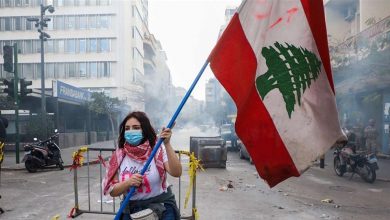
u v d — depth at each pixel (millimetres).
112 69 52281
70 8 52094
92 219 5992
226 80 2840
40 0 52000
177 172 2939
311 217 6211
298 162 2803
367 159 9883
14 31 51969
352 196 8070
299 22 2836
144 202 2957
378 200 7652
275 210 6676
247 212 6508
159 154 3012
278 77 2842
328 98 2842
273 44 2855
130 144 2984
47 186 9516
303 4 2832
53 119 23109
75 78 52188
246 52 2852
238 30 2861
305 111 2822
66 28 52281
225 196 7922
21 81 14539
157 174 2963
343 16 24469
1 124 8258
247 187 9102
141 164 2967
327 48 2859
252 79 2838
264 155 2838
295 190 8742
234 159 16953
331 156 17047
